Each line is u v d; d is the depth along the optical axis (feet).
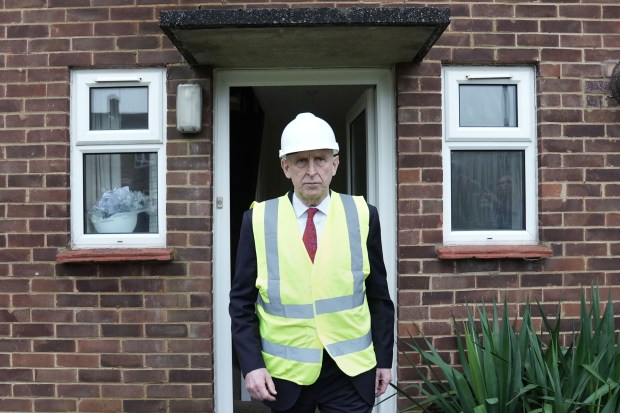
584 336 9.45
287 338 6.95
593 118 11.19
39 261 11.08
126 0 11.09
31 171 11.12
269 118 20.33
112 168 11.37
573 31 11.19
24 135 11.13
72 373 11.02
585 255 11.11
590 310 9.86
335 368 7.14
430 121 11.09
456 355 11.00
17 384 11.07
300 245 7.04
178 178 11.05
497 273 11.05
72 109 11.27
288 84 11.60
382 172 11.42
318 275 6.97
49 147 11.11
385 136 11.46
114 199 11.33
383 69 11.44
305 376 6.89
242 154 16.65
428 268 11.01
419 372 9.96
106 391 11.00
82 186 11.29
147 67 11.20
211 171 11.17
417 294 10.99
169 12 9.02
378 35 9.62
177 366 10.96
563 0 11.16
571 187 11.16
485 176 11.42
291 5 11.02
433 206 11.03
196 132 11.02
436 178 11.05
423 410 10.16
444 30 10.03
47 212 11.09
